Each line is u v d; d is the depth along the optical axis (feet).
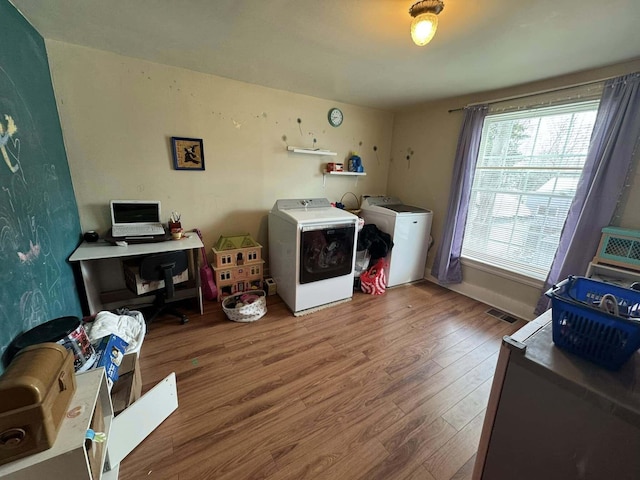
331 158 11.50
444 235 10.61
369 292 10.26
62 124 6.82
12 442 2.31
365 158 12.45
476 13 4.71
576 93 7.29
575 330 2.63
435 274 11.25
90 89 7.00
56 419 2.60
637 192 6.46
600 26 4.99
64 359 2.89
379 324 8.15
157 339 7.07
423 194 11.83
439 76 7.87
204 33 5.83
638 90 6.18
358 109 11.66
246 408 5.07
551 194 8.03
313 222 8.11
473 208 10.09
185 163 8.59
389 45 6.09
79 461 2.55
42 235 5.02
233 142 9.29
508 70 7.25
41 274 4.82
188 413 4.91
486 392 5.68
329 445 4.44
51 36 6.13
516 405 2.78
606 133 6.66
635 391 2.24
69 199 6.80
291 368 6.16
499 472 3.03
